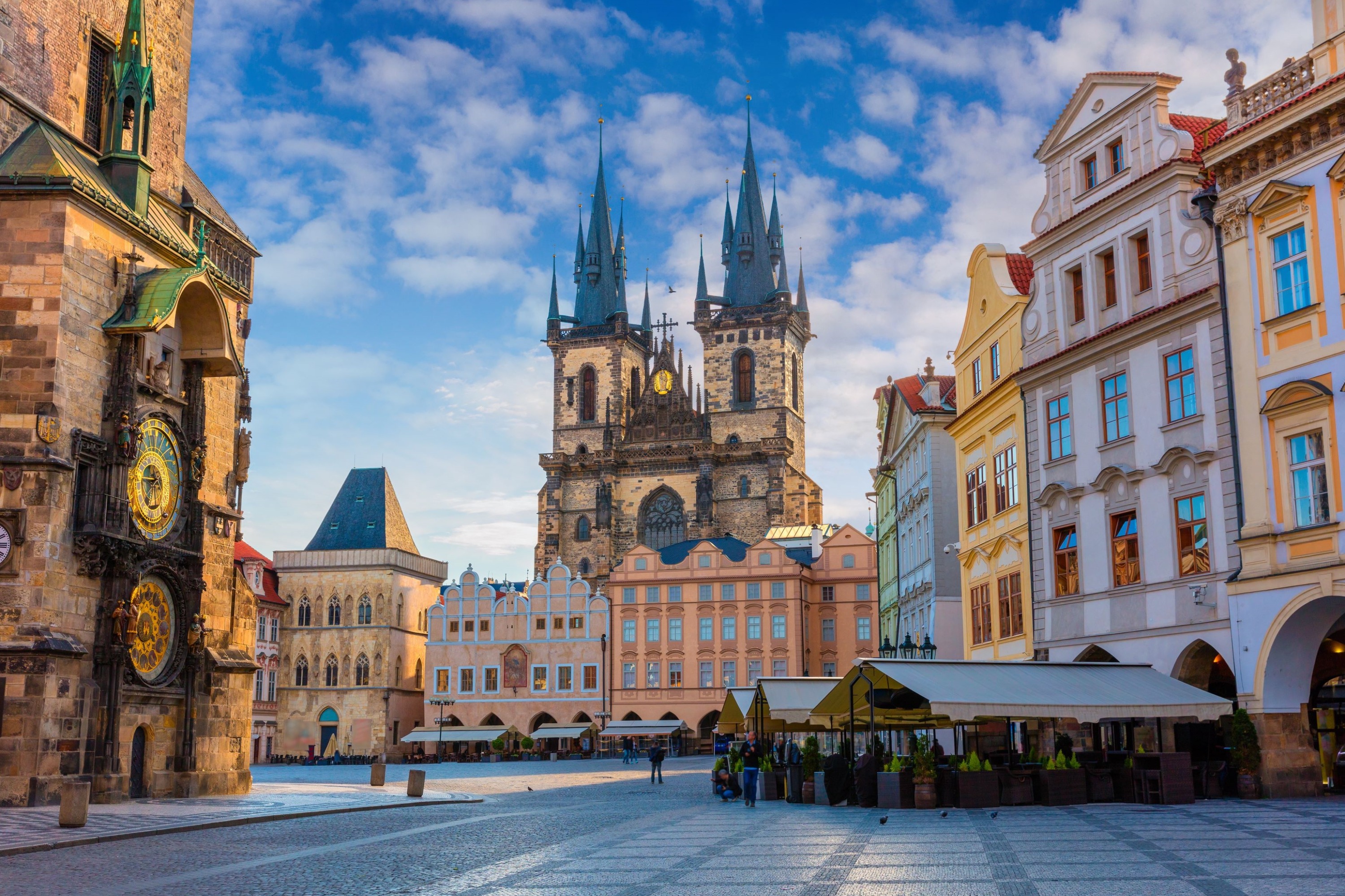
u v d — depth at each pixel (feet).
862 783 130.21
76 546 122.93
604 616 460.14
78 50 144.05
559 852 85.05
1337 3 121.60
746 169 597.93
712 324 570.05
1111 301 155.33
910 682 120.26
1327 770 137.18
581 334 582.76
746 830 101.76
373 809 133.80
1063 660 157.89
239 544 482.69
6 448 120.37
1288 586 121.80
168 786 139.03
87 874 71.92
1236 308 131.44
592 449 570.87
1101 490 151.64
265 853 84.02
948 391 249.34
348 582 475.72
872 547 464.65
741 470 544.21
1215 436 134.51
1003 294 181.37
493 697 461.78
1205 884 61.26
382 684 465.47
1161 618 140.67
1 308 122.72
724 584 455.22
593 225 607.37
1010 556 176.04
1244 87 132.77
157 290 132.36
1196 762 130.21
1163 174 144.97
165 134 162.40
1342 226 119.55
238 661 156.15
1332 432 119.34
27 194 124.47
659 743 239.71
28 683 116.16
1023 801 122.21
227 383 164.66
